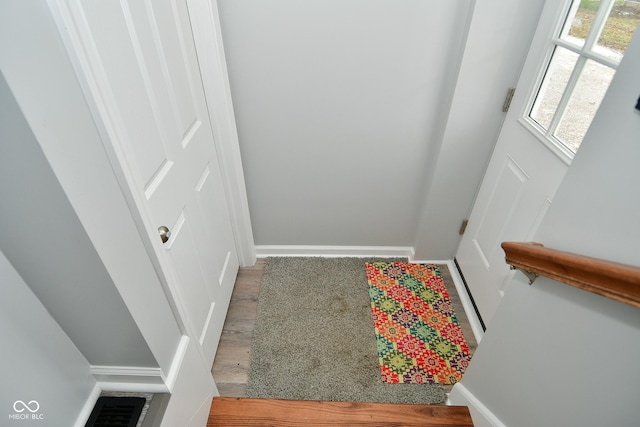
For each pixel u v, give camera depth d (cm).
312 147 185
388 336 184
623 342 76
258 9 145
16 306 77
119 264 82
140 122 95
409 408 142
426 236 214
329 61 158
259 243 229
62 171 63
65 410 94
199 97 145
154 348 99
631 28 98
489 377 126
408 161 191
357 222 217
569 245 90
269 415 142
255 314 195
